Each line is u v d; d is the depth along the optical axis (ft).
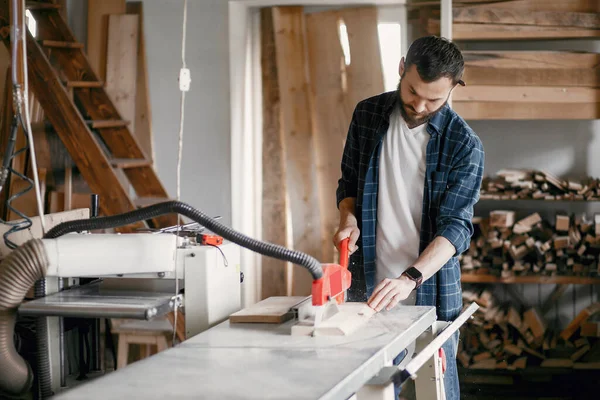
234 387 4.59
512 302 15.64
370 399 5.32
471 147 7.95
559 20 14.07
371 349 5.51
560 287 15.47
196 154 15.97
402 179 8.21
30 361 7.10
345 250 7.52
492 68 14.26
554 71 14.16
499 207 15.53
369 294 8.45
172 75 15.90
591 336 14.73
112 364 14.17
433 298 8.15
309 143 15.69
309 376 4.82
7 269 5.88
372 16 15.15
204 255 6.44
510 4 14.25
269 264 15.94
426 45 7.07
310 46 15.53
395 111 8.25
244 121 15.89
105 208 13.25
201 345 5.68
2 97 14.76
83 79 14.98
